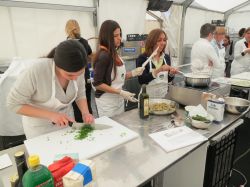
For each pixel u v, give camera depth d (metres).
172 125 1.46
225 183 1.84
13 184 0.82
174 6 4.73
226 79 2.82
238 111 1.60
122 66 1.96
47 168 0.77
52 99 1.31
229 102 1.70
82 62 1.01
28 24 2.80
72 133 1.31
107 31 1.74
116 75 1.92
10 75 2.29
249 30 3.65
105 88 1.83
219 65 2.99
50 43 3.07
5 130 2.54
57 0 2.96
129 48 3.44
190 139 1.27
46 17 2.94
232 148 1.72
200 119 1.41
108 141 1.21
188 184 1.59
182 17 4.98
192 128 1.42
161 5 4.27
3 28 2.62
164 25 4.77
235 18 6.45
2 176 0.97
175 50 5.12
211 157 1.50
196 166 1.48
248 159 2.49
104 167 1.02
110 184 0.91
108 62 1.80
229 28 6.55
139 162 1.06
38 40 2.94
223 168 1.71
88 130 1.33
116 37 1.78
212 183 1.64
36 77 1.19
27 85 1.19
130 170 1.00
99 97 1.98
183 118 1.57
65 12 3.12
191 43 5.62
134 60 3.44
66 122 1.23
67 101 1.41
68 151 1.11
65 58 0.98
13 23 2.68
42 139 1.24
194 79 1.71
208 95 1.57
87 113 1.45
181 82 1.91
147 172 0.99
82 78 1.49
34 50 2.94
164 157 1.10
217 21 5.49
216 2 5.67
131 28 4.12
